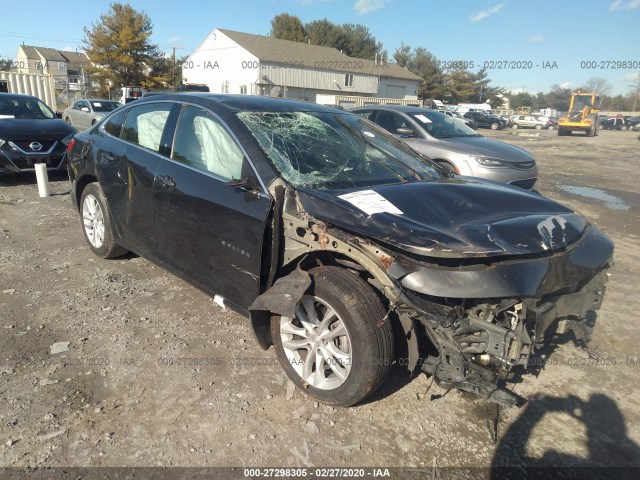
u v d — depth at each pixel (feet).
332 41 193.06
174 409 8.82
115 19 123.65
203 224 10.58
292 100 13.19
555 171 44.83
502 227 8.43
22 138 26.32
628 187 36.01
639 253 19.44
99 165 14.30
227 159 10.43
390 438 8.38
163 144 12.17
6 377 9.46
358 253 8.23
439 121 28.25
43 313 12.01
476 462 7.95
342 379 8.68
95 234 15.48
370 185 10.21
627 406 9.50
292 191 9.20
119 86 127.75
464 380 7.93
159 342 10.97
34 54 247.29
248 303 9.91
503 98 257.34
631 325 12.94
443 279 7.66
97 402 8.89
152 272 14.87
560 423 8.94
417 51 212.84
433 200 9.51
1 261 15.29
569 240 8.98
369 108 29.68
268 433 8.35
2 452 7.61
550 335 9.60
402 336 8.63
